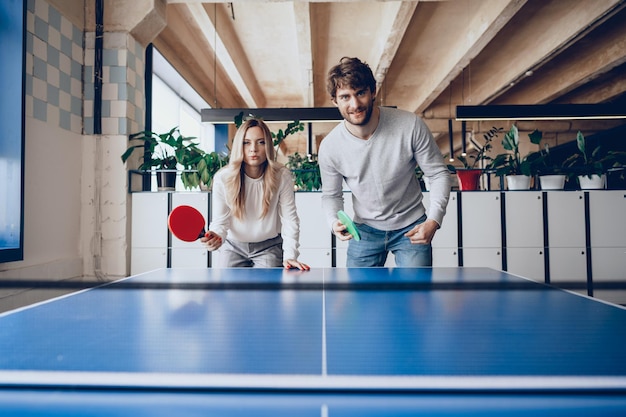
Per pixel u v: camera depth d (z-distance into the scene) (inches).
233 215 74.9
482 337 26.2
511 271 133.4
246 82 259.4
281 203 77.7
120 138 134.5
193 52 219.1
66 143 125.3
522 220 133.6
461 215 133.7
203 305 37.0
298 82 293.7
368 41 225.6
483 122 352.5
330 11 194.9
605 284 132.7
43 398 18.0
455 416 16.4
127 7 135.8
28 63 107.6
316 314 33.3
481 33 187.6
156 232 135.3
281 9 191.5
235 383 18.8
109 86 135.2
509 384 18.6
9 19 97.3
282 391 18.3
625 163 143.9
